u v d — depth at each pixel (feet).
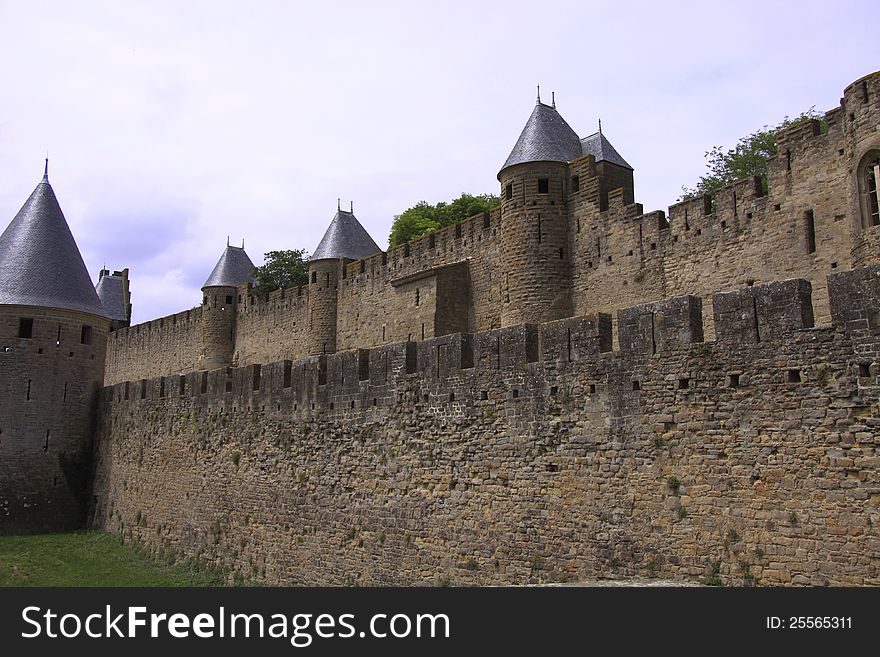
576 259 114.93
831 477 42.86
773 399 45.93
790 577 43.78
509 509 59.93
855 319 42.93
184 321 210.18
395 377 71.82
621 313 54.70
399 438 70.38
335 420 78.23
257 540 86.07
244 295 197.16
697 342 50.21
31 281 125.39
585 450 55.47
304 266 207.92
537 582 57.06
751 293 47.78
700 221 100.73
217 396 97.30
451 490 64.75
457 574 62.90
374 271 155.33
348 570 73.51
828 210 86.99
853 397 42.50
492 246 130.52
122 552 104.32
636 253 107.24
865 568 40.91
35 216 131.64
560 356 58.18
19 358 122.21
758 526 45.60
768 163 94.22
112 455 119.65
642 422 52.29
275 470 85.35
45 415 122.93
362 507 73.31
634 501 51.98
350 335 160.25
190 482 99.14
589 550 54.13
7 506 116.78
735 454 47.24
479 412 63.46
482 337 64.34
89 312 129.49
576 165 116.47
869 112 78.23
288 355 178.40
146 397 113.29
